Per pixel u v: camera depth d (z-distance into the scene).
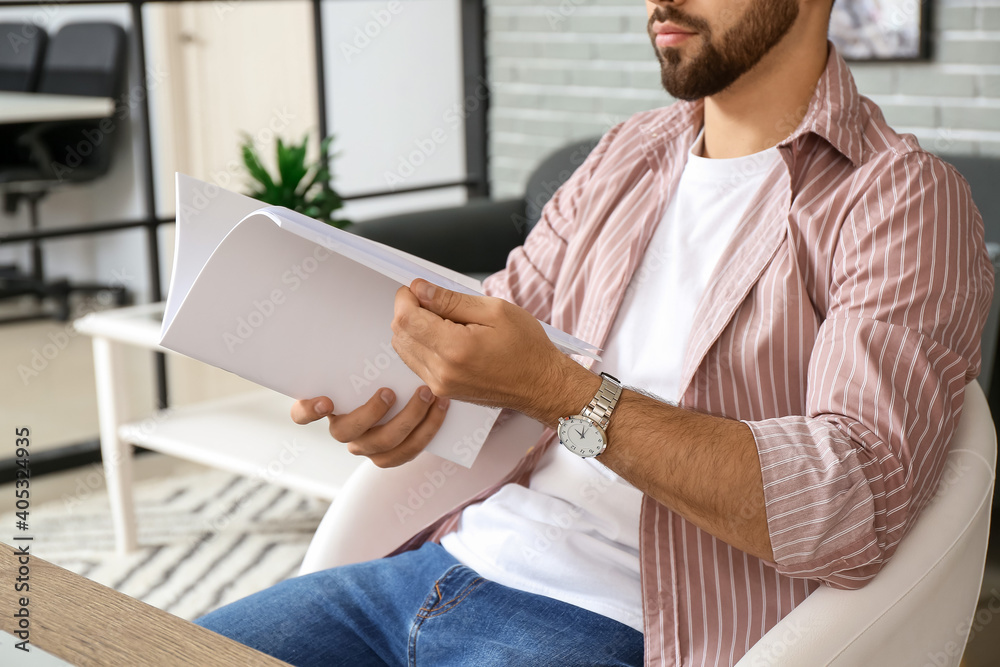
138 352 3.82
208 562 2.31
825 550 0.83
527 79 3.69
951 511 0.92
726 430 0.86
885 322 0.91
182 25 4.31
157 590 2.17
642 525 0.97
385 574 1.09
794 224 1.03
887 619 0.85
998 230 2.35
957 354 0.93
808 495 0.82
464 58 3.82
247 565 2.29
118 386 2.29
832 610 0.84
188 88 4.35
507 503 1.09
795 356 1.00
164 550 2.37
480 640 0.96
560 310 1.24
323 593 1.07
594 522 1.04
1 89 4.18
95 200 4.35
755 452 0.84
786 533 0.83
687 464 0.84
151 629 0.69
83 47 4.12
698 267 1.11
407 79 4.04
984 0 2.52
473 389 0.85
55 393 3.41
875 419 0.86
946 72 2.62
